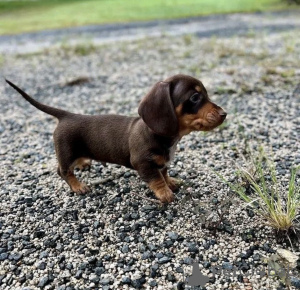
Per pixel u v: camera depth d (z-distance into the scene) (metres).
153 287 0.38
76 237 0.45
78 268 0.41
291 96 0.81
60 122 0.51
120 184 0.54
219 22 1.81
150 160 0.46
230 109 0.76
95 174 0.57
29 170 0.60
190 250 0.42
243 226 0.45
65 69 1.14
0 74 1.13
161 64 1.12
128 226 0.46
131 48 1.34
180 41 1.40
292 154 0.59
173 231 0.45
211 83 0.91
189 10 2.21
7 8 2.48
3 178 0.58
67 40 1.51
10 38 1.63
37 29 1.80
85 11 2.30
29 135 0.73
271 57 1.10
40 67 1.18
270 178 0.52
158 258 0.41
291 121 0.70
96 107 0.83
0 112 0.85
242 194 0.45
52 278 0.40
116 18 2.02
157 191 0.48
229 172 0.55
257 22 1.75
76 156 0.51
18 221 0.48
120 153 0.49
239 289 0.37
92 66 1.15
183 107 0.43
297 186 0.50
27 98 0.51
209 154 0.61
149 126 0.43
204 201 0.49
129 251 0.42
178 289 0.37
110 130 0.49
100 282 0.39
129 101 0.85
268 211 0.44
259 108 0.76
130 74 1.05
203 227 0.45
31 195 0.53
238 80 0.92
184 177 0.55
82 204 0.51
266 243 0.42
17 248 0.44
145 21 1.91
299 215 0.45
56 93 0.94
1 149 0.67
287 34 1.41
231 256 0.41
